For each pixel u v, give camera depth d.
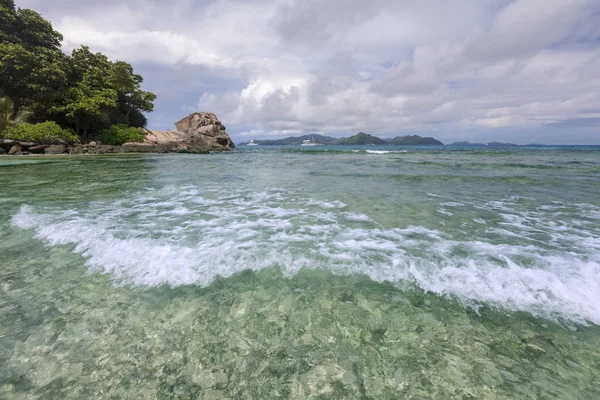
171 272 2.89
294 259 3.17
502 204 5.96
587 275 2.76
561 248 3.50
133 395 1.60
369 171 12.80
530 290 2.52
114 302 2.42
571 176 10.65
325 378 1.72
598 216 5.04
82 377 1.70
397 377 1.72
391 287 2.62
